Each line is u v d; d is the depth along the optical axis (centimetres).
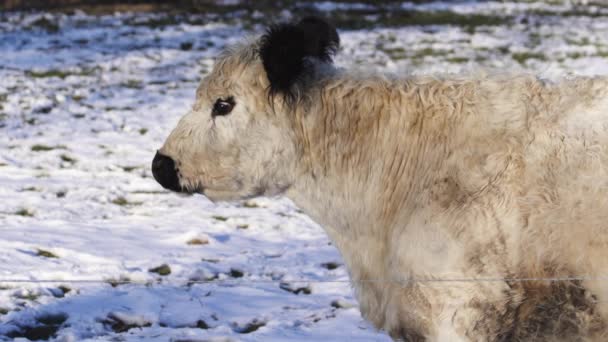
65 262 1391
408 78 775
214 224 1650
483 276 689
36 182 1900
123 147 2225
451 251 696
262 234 1595
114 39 3859
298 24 786
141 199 1806
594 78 740
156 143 2275
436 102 749
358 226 773
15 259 1386
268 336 1108
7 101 2720
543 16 4631
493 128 720
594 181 677
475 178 705
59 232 1551
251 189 786
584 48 3638
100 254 1434
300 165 776
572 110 712
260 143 770
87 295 1256
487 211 692
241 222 1667
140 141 2289
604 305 673
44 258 1404
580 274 673
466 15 4644
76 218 1655
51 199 1778
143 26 4184
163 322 1173
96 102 2753
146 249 1477
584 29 4175
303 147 771
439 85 757
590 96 720
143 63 3372
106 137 2327
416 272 712
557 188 683
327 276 1364
